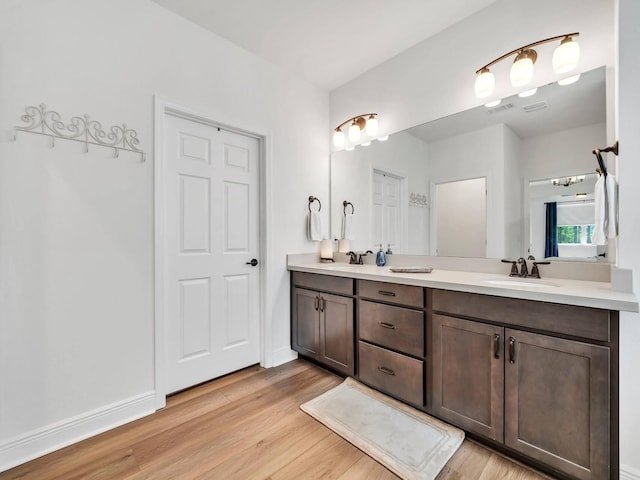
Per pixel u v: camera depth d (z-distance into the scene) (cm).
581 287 137
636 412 112
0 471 135
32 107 144
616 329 110
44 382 147
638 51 114
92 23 162
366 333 198
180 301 203
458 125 209
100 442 154
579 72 162
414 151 232
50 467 137
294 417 175
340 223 286
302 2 185
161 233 186
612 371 111
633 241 118
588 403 116
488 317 142
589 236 158
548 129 172
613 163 150
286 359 258
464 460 140
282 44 226
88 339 160
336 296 219
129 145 174
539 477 129
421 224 229
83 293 158
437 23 207
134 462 140
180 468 137
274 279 250
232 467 137
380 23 206
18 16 141
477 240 201
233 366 232
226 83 219
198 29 204
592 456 115
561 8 166
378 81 255
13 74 139
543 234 174
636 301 105
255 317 246
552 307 124
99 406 163
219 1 183
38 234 145
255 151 246
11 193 139
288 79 262
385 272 203
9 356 138
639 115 115
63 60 153
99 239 163
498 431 139
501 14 187
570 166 165
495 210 193
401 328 177
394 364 181
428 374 166
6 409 137
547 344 125
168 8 189
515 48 182
